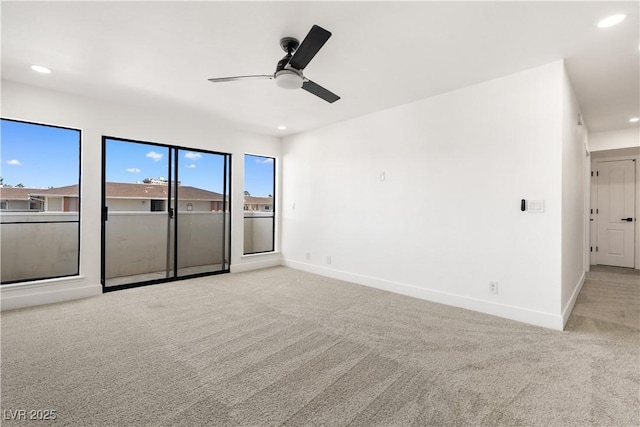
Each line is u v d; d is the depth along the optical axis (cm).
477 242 304
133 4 186
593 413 154
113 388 174
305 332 254
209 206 465
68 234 348
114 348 222
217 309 309
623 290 385
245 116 418
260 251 539
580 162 379
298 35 220
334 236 452
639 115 389
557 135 256
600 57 247
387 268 382
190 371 193
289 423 147
